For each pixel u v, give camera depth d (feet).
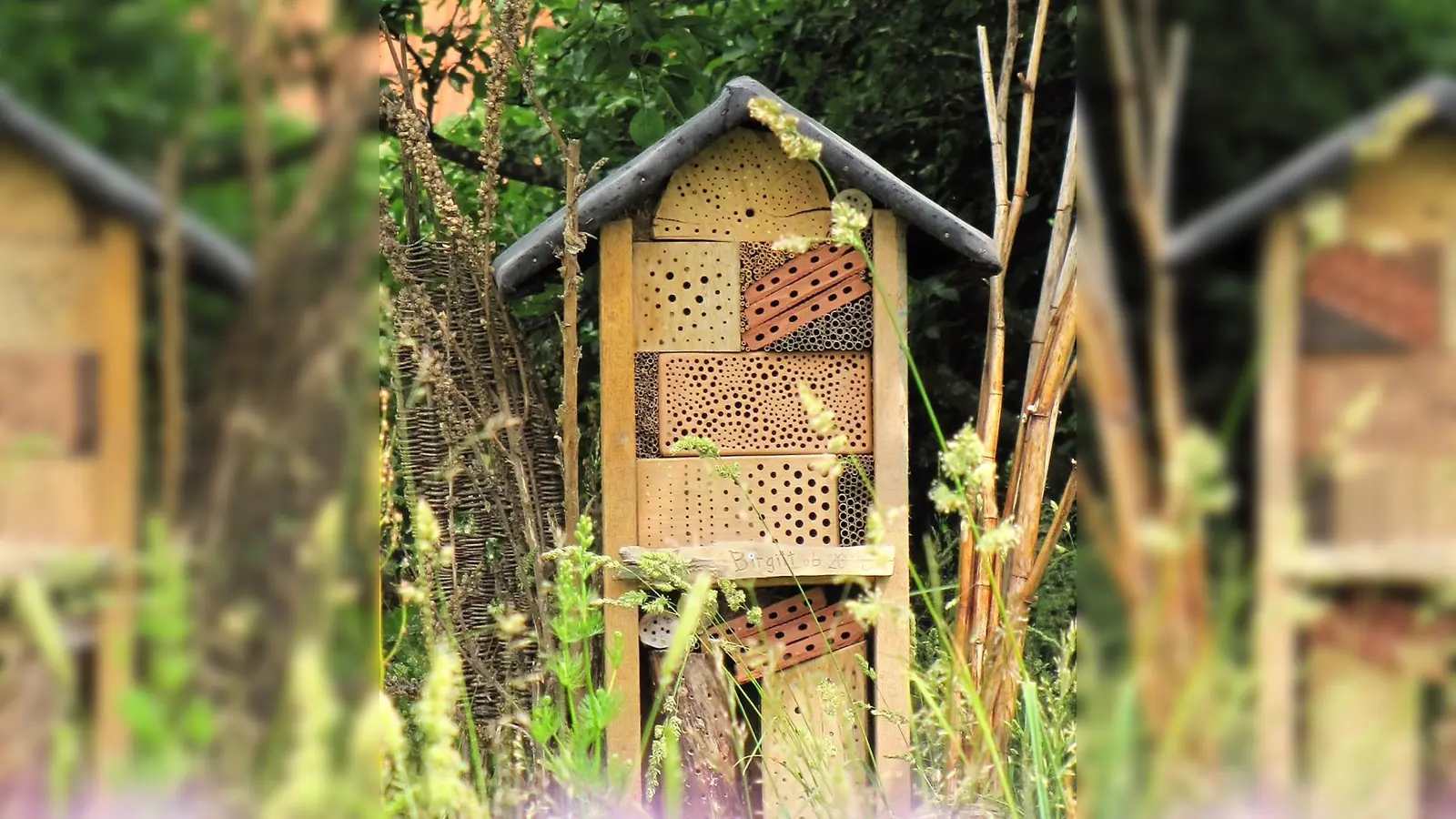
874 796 5.57
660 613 6.51
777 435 6.70
